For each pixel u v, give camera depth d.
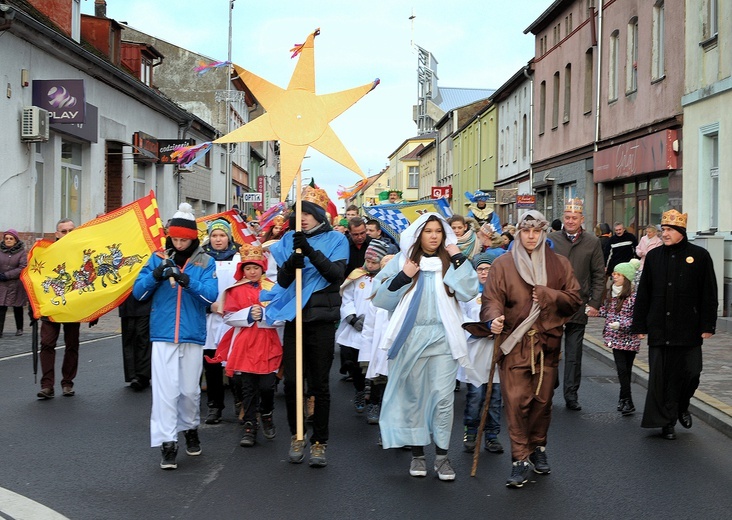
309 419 8.65
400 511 5.80
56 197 22.97
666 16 22.14
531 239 6.64
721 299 17.61
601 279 9.70
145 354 10.47
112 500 6.00
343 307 9.21
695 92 19.83
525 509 5.88
